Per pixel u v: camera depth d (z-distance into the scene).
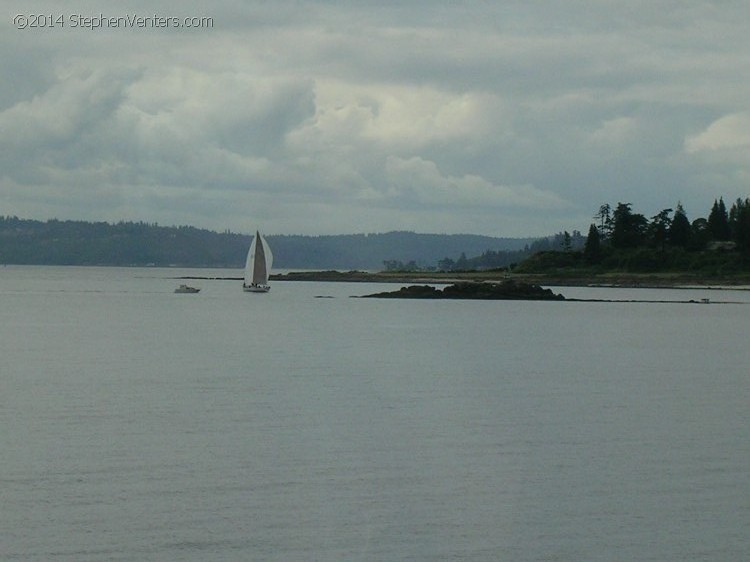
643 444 113.56
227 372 176.50
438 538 80.94
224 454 105.62
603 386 163.75
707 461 105.38
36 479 94.38
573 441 114.88
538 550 78.81
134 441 111.12
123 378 166.00
